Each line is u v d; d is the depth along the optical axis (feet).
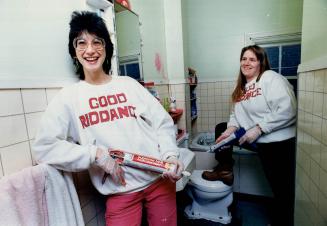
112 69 3.84
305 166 3.97
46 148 2.37
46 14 2.75
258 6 8.68
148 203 3.20
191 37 9.71
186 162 4.50
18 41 2.38
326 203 3.07
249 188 7.55
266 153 5.35
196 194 6.12
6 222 1.94
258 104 5.11
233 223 6.27
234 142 5.59
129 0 5.14
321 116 3.21
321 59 3.10
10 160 2.30
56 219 2.42
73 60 3.17
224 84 9.59
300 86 4.21
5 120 2.25
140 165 2.76
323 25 3.09
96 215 3.54
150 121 3.21
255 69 5.27
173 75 7.87
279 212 5.77
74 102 2.69
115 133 2.80
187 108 8.26
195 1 9.42
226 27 9.19
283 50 8.82
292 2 8.24
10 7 2.30
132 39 5.14
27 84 2.46
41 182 2.30
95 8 3.58
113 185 2.84
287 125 4.95
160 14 7.32
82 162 2.45
